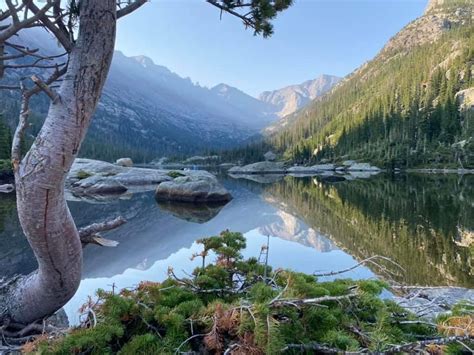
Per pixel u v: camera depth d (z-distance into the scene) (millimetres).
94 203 17891
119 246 8641
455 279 6273
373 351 1909
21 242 8812
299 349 2115
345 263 7211
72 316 4129
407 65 134875
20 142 2533
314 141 104375
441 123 70188
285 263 7195
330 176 55094
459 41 117750
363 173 62812
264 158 107500
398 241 9352
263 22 3201
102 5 2314
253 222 12578
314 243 9117
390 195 22734
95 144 107438
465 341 1992
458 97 82750
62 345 1997
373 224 12023
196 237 9820
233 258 3383
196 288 2883
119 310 2348
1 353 2502
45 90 2266
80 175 28328
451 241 9297
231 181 43688
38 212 2393
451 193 23453
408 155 65438
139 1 2676
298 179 47688
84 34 2342
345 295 2389
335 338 2061
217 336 2057
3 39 2264
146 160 129625
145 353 2047
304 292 2385
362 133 86062
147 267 6875
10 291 3076
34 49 2414
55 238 2523
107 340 2127
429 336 2271
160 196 20031
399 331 2279
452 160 61438
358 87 157875
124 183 29266
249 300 2396
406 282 6051
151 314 2391
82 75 2340
